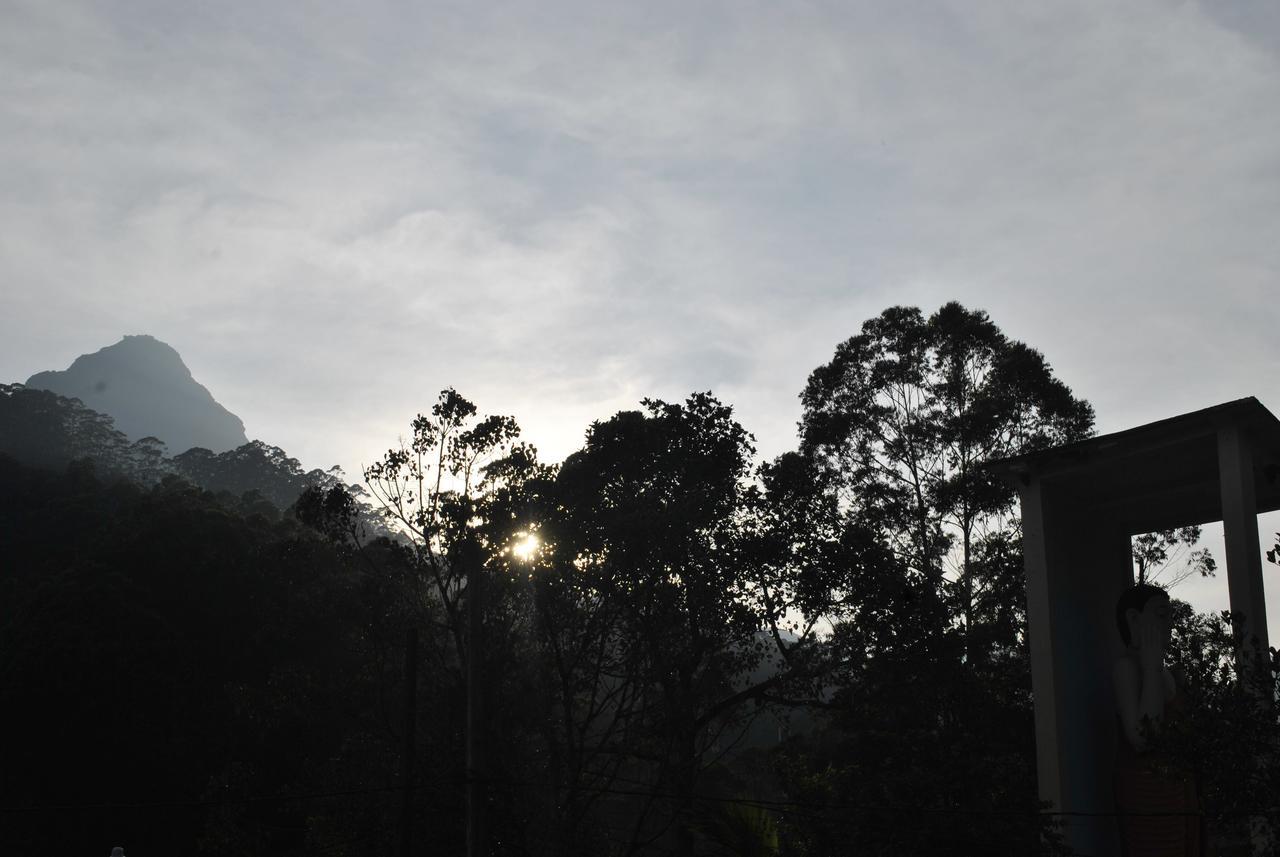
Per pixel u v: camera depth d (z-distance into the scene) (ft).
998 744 77.87
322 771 97.19
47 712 166.50
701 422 98.27
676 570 93.20
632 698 94.68
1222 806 42.75
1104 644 62.80
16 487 305.32
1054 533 60.49
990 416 115.03
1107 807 58.70
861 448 122.93
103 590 175.63
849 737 97.14
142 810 165.37
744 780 102.68
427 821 86.79
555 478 94.53
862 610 96.78
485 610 92.12
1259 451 57.00
